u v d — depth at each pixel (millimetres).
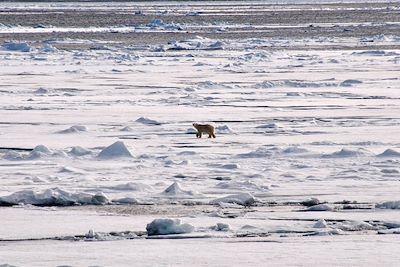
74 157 52812
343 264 28219
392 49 171125
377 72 120062
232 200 39906
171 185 42094
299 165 49219
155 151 55594
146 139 61406
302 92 94750
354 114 75625
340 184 43719
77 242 32156
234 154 53719
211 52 166125
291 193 41688
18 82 106938
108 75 117875
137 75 117938
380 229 34500
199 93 95250
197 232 33625
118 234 33562
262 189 42500
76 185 43656
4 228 34531
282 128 66625
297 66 131875
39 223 35469
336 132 64438
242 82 107125
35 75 117125
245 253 29938
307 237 32812
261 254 29766
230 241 32094
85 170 48469
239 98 89812
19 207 38906
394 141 59312
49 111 78438
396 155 52094
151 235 33438
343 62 138750
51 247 31250
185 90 97750
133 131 65562
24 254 29969
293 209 38375
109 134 63969
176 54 160375
